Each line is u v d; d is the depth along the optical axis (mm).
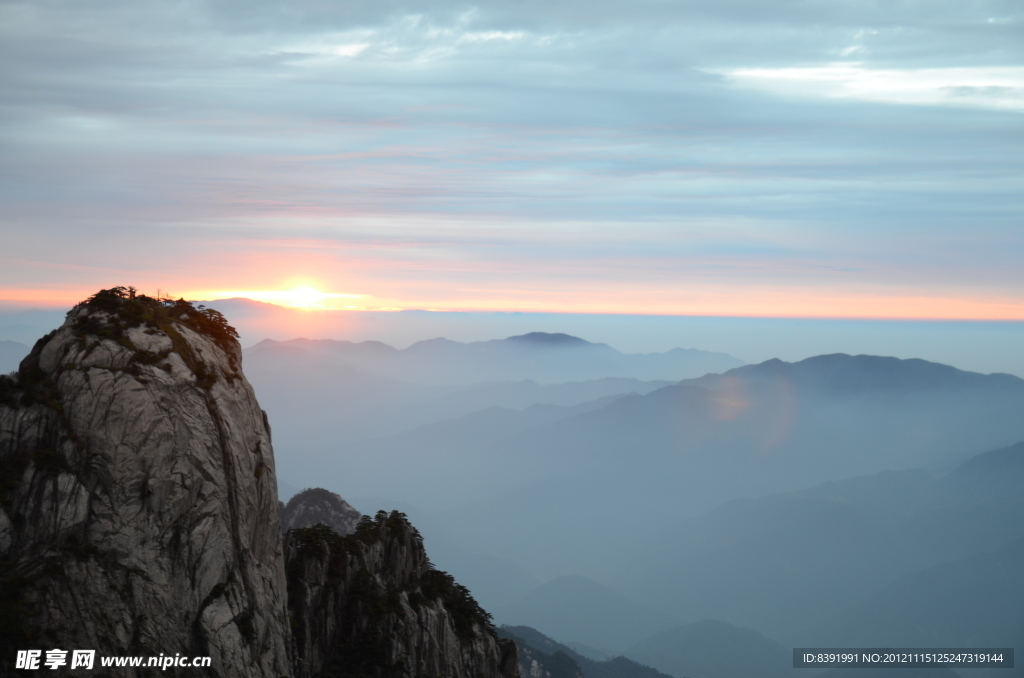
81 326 61656
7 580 51469
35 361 60188
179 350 63031
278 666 63750
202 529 58500
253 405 68188
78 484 55312
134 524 56094
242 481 62625
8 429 56375
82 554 53969
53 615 51469
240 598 59719
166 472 57562
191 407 60781
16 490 54312
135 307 64375
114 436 56719
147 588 55219
